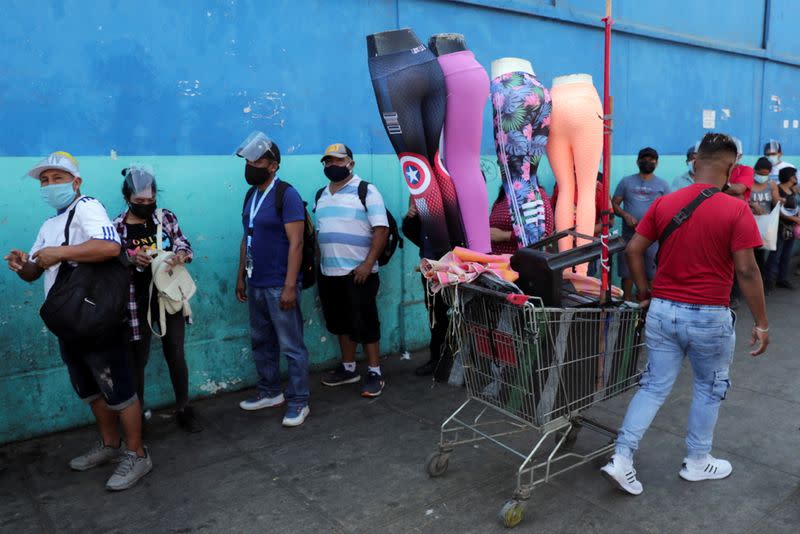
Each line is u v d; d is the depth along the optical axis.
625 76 6.80
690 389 4.45
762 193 7.23
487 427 3.91
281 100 4.62
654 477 3.20
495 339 2.92
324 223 4.48
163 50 4.12
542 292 2.85
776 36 8.78
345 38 4.88
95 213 3.03
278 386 4.37
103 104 3.94
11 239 3.72
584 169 4.32
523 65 4.03
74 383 3.31
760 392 4.36
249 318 4.37
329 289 4.57
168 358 3.90
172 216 3.88
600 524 2.79
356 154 5.03
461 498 3.05
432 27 5.29
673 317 2.88
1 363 3.76
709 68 7.77
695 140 7.76
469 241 3.79
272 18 4.52
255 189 4.12
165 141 4.18
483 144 5.70
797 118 9.57
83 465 3.47
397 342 5.48
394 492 3.13
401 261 5.39
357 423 4.04
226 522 2.91
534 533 2.74
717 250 2.77
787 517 2.81
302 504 3.05
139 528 2.88
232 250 4.53
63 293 2.91
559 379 2.82
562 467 3.34
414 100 3.46
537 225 4.04
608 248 3.00
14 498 3.19
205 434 3.91
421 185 3.65
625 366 3.11
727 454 3.44
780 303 7.12
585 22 6.26
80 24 3.82
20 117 3.68
